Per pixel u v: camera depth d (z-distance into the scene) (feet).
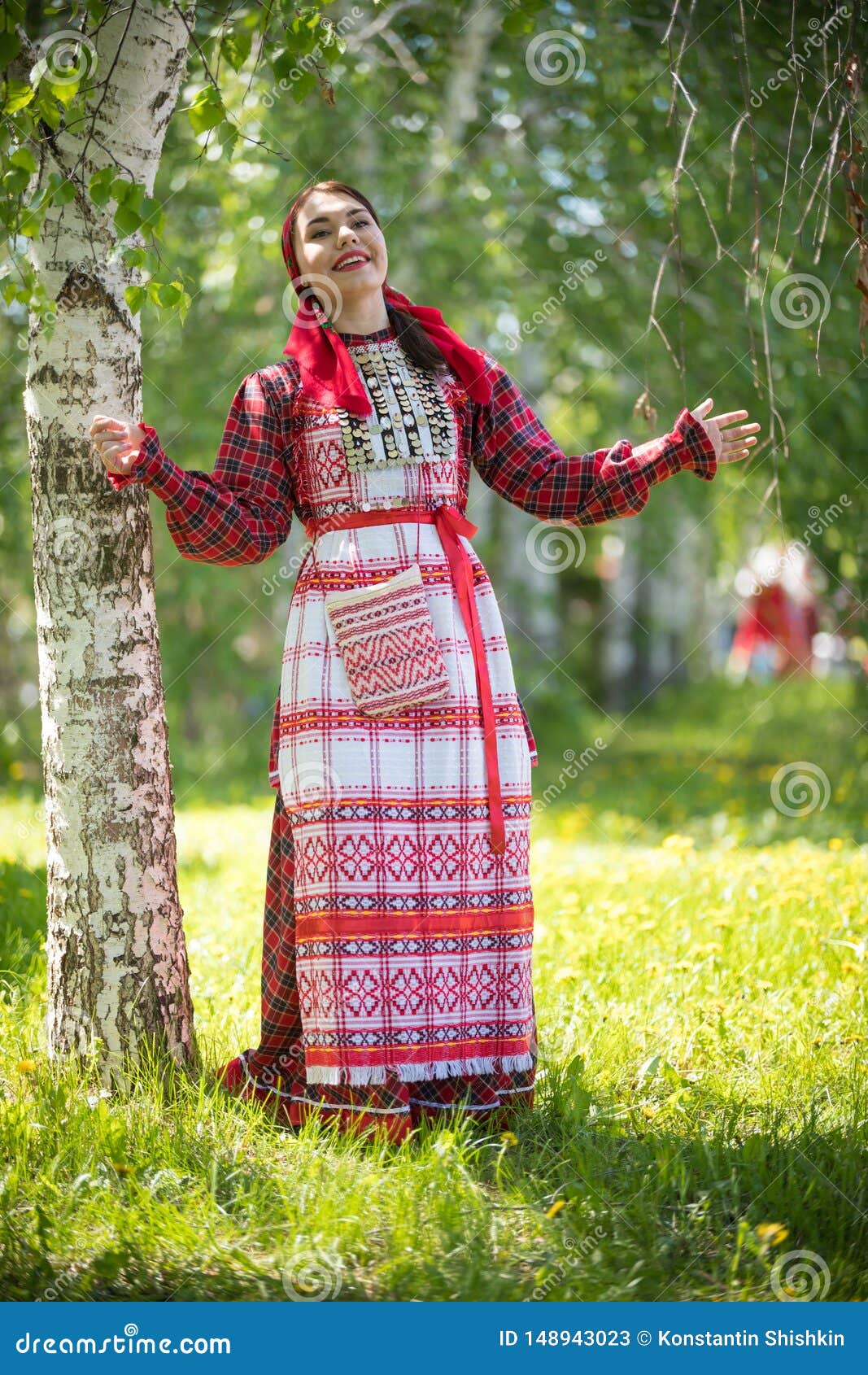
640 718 67.97
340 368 11.39
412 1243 9.34
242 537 11.12
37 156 12.19
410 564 11.28
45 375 12.01
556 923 17.88
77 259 12.00
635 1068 12.80
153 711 12.37
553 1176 10.52
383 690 11.05
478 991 11.26
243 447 11.42
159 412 36.65
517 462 12.16
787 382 30.09
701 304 32.35
